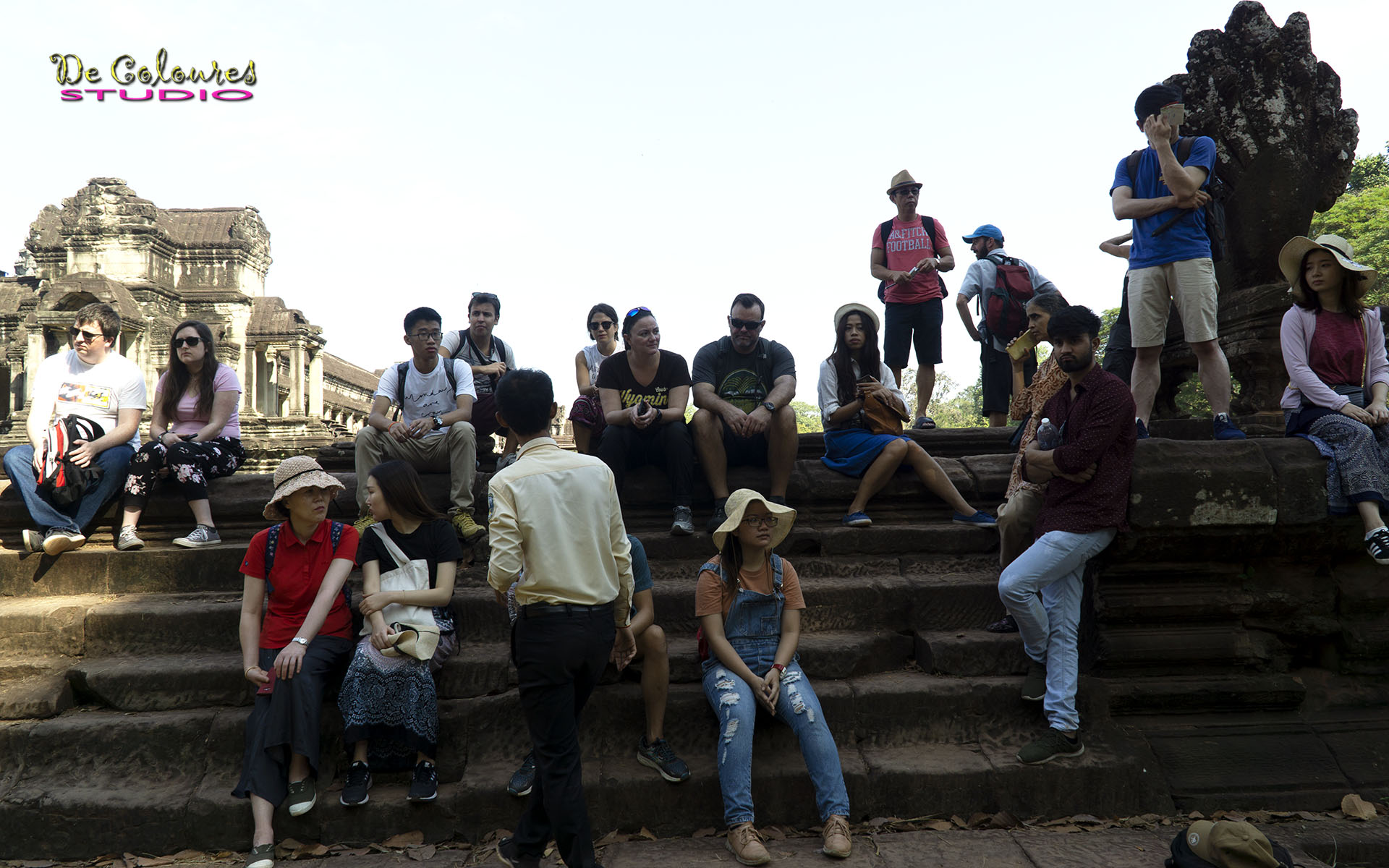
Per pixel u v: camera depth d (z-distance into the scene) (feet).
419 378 16.67
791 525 11.98
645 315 15.87
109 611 13.50
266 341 78.54
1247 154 18.26
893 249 22.97
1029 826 11.15
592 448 16.94
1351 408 13.08
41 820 10.88
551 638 9.24
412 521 12.10
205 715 11.91
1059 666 11.89
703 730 12.02
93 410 15.44
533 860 9.50
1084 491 12.05
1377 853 10.52
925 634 13.70
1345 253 13.69
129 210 74.79
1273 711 12.82
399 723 11.00
